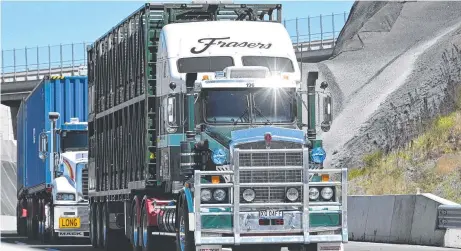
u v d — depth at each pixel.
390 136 49.75
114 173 31.28
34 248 33.47
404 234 30.78
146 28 26.50
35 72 104.75
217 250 21.09
